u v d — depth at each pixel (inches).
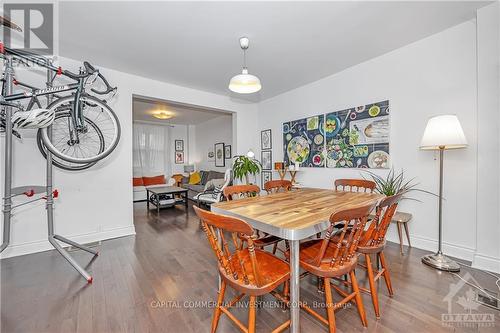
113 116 99.3
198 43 97.5
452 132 77.4
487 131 80.4
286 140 166.7
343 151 130.0
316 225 49.7
